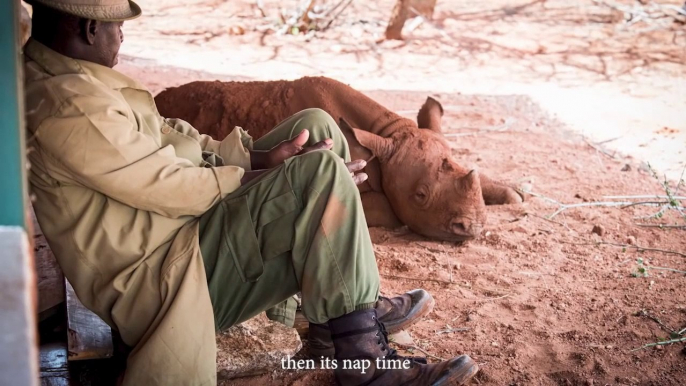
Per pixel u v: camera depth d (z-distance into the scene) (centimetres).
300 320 396
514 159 714
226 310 324
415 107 872
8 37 179
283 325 376
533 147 753
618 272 486
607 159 725
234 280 319
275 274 322
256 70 1018
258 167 360
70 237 299
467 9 1365
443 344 396
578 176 674
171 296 296
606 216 581
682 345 396
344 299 306
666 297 450
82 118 282
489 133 795
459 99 918
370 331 316
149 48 1093
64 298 383
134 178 289
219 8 1326
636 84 995
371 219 559
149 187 292
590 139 785
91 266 302
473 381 362
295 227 305
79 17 302
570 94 948
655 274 482
